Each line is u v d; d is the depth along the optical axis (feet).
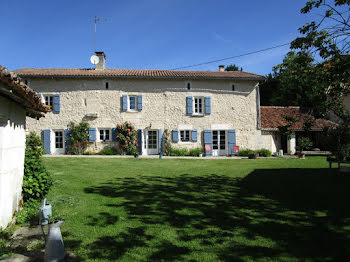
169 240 10.19
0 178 9.88
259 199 16.10
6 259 8.63
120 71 47.26
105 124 43.93
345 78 15.35
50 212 8.83
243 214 13.32
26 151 15.05
